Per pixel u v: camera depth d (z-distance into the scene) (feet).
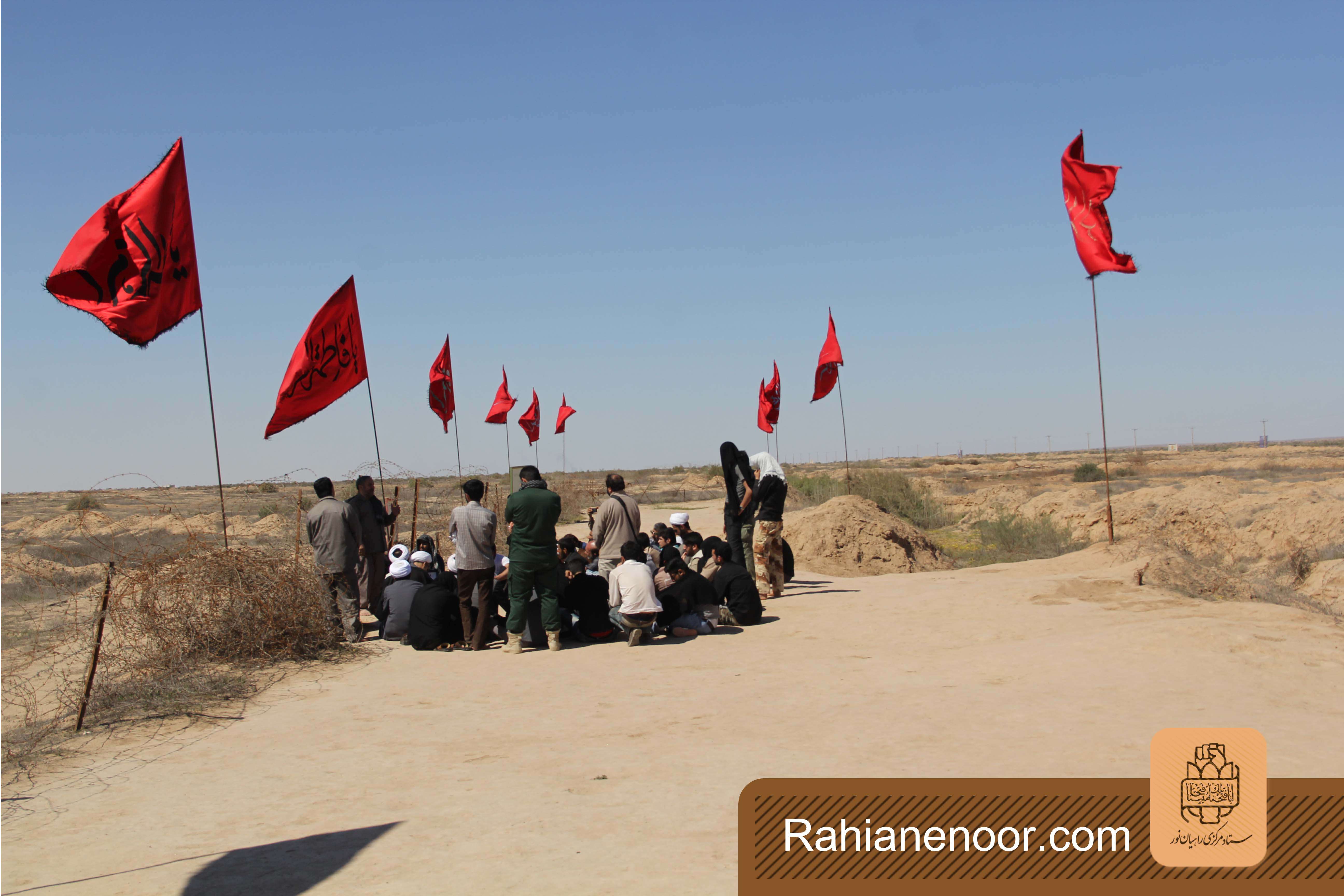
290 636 31.63
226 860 14.78
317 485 36.04
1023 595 35.68
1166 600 33.14
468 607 33.86
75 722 24.26
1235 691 21.06
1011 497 104.37
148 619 29.27
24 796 18.81
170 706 25.59
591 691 26.04
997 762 17.26
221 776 19.63
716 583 35.35
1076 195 47.34
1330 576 49.70
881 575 55.62
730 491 42.68
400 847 14.92
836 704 22.89
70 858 15.24
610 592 32.91
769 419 78.48
